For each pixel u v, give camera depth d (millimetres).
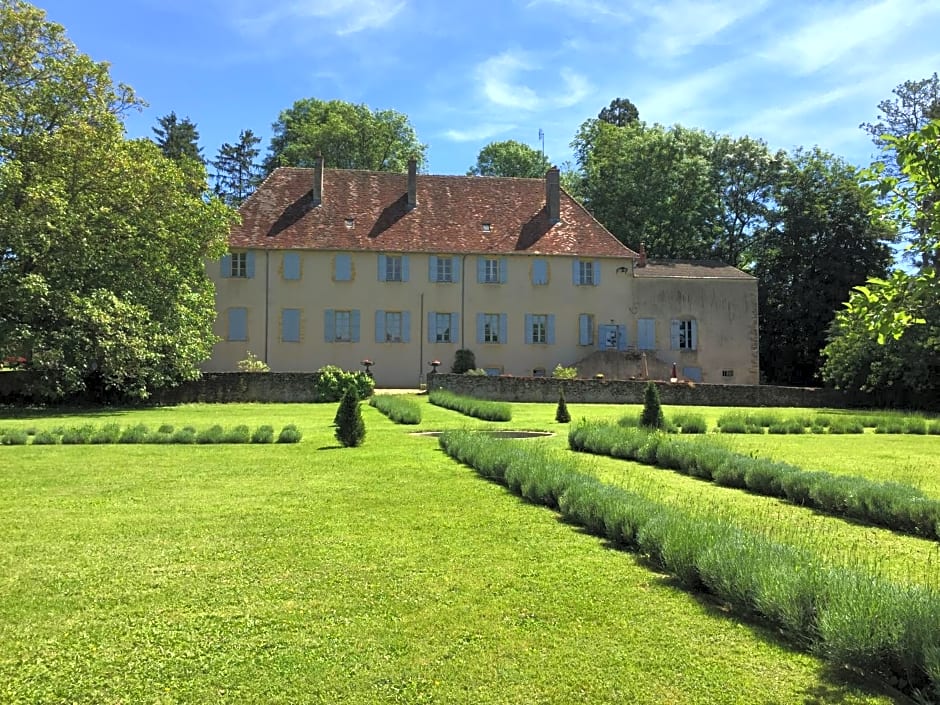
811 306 44094
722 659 4445
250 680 4164
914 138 5039
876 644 4137
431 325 37375
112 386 26797
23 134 25766
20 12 25562
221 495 9148
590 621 5004
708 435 16469
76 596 5453
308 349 36594
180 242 28375
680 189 49000
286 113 61000
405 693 4027
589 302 38656
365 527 7477
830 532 7680
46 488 9648
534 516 8000
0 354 23859
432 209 39312
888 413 26172
